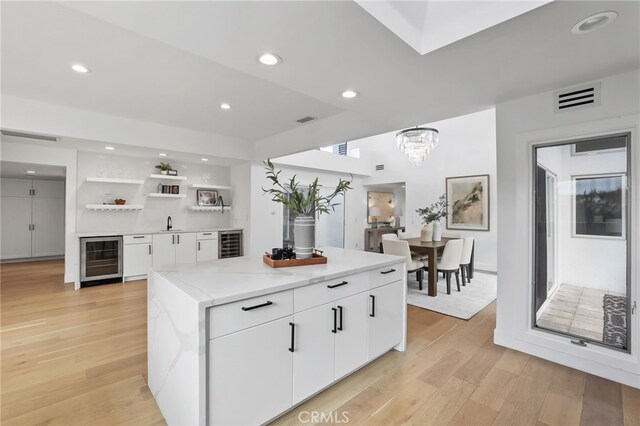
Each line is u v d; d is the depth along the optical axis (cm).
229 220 664
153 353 199
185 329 151
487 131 638
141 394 203
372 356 235
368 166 861
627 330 224
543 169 263
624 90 215
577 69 209
